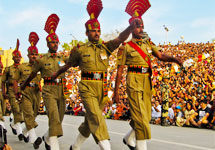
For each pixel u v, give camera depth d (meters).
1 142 3.64
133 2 4.39
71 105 18.62
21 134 7.02
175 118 11.04
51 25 5.51
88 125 4.34
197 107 10.39
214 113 9.55
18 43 7.50
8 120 12.74
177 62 4.68
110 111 14.73
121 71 4.41
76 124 11.16
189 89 13.12
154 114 11.85
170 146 6.05
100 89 4.09
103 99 4.10
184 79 16.52
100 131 3.79
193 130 9.26
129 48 4.39
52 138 4.90
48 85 5.23
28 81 5.79
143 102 4.28
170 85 16.12
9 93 7.44
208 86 11.24
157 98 13.09
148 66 4.41
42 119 13.66
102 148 3.75
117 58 4.45
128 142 4.84
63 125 10.75
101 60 4.10
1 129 3.75
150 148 5.81
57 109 5.10
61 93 5.27
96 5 4.20
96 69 4.10
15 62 7.53
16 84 6.72
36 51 6.75
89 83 4.07
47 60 5.35
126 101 14.18
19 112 7.15
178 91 13.68
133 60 4.37
